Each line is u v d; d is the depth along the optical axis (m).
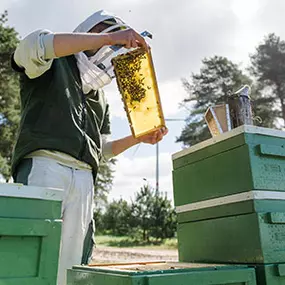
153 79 1.93
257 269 1.47
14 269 1.10
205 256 1.80
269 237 1.50
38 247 1.16
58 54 1.75
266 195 1.57
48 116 1.90
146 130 2.00
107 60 2.10
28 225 1.14
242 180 1.60
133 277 1.12
